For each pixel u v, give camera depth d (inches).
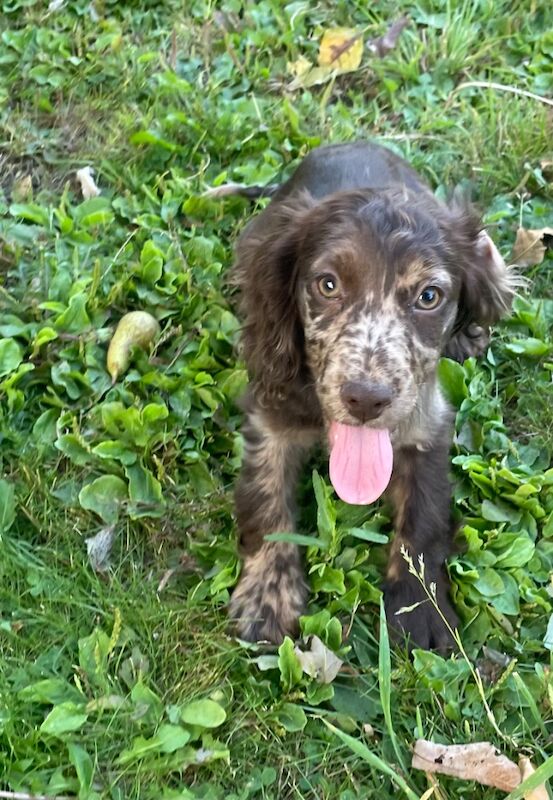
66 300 31.5
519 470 28.7
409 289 23.3
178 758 23.2
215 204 34.8
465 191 31.8
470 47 42.8
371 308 23.1
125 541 27.5
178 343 31.1
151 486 27.9
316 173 30.2
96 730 23.6
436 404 26.5
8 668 24.6
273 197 32.8
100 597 25.9
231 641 25.4
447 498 27.0
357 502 23.9
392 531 27.4
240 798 23.0
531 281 34.2
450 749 23.0
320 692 24.3
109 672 24.8
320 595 26.5
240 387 29.8
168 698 24.5
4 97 37.8
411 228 23.5
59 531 27.2
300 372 25.9
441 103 40.7
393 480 27.3
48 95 38.7
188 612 25.7
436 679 24.2
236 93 40.3
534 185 37.0
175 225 34.2
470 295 25.9
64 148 37.2
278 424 26.6
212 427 30.0
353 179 29.4
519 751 23.6
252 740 23.9
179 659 25.0
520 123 38.5
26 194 35.2
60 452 28.7
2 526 26.8
